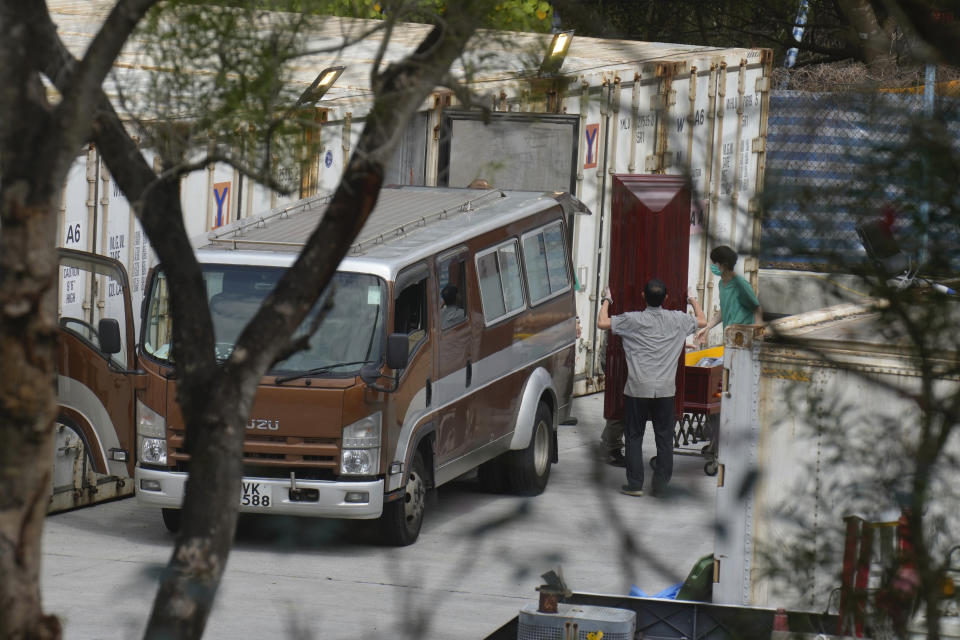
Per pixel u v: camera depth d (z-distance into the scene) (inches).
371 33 437.7
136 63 457.4
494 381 1657.2
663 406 1675.7
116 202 1576.0
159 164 479.8
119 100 458.6
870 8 354.6
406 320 1481.3
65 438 1593.3
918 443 407.5
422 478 1515.7
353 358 1421.0
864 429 438.6
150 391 1435.8
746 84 2496.3
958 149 358.0
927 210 362.6
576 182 2154.3
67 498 1608.0
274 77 447.8
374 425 1414.9
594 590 1256.8
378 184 422.9
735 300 1772.9
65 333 1451.8
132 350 1425.9
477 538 534.0
